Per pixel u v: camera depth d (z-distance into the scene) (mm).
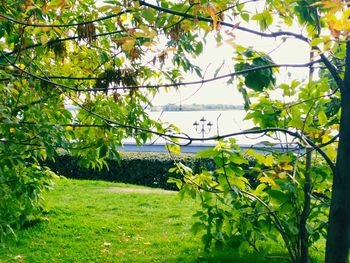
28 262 5863
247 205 3537
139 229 7262
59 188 10945
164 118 4430
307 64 2047
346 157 1929
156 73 3834
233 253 5559
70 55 3693
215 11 2082
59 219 7801
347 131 1936
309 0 2213
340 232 1927
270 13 2514
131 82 2539
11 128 3227
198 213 3814
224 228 3664
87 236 6918
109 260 5879
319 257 5297
